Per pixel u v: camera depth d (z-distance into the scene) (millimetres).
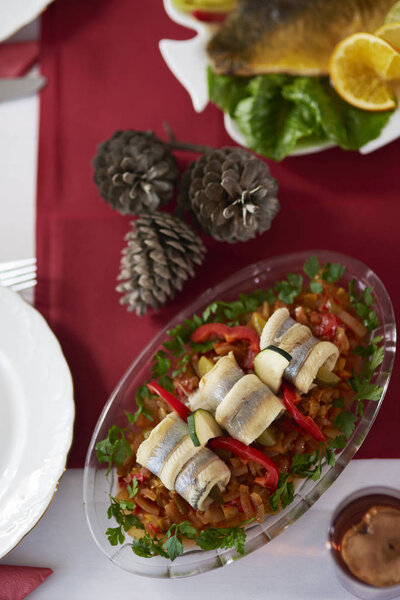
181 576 748
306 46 853
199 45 884
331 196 863
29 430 801
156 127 906
